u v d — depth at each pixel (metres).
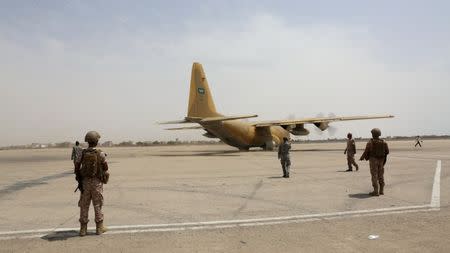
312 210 8.77
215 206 9.48
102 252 5.70
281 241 6.19
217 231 6.93
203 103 35.47
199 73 35.16
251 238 6.41
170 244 6.11
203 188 12.77
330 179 14.88
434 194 10.84
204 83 35.66
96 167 6.82
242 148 42.12
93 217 8.37
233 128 38.06
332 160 25.83
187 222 7.71
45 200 10.77
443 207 8.91
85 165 6.78
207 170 19.62
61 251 5.77
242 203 9.85
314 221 7.63
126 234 6.80
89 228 7.33
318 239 6.27
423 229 6.82
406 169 18.06
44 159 36.91
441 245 5.84
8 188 13.52
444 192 11.21
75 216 8.52
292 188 12.48
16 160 35.38
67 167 24.44
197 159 29.33
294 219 7.84
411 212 8.36
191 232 6.88
